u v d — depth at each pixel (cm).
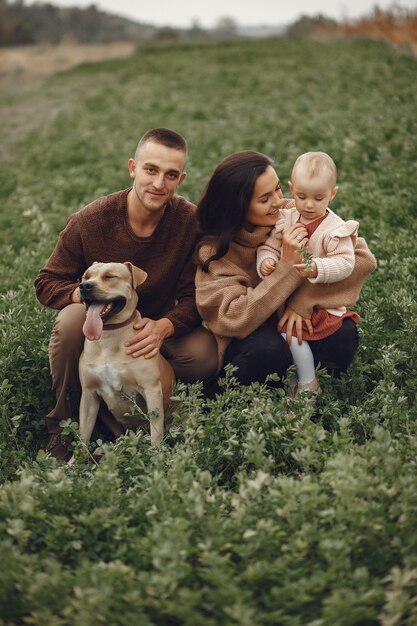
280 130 1123
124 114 1570
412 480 307
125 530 304
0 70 3456
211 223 435
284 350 425
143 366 425
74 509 325
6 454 403
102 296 405
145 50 3288
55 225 795
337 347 430
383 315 508
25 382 464
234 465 379
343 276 405
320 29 3172
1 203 975
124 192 446
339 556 276
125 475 361
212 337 464
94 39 8950
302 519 296
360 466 322
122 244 444
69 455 445
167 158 417
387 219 704
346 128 1059
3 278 643
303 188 401
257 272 436
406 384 440
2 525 306
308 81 1666
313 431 358
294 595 268
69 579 277
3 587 277
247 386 432
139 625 259
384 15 2608
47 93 2250
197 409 386
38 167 1162
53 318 532
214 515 310
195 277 451
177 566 269
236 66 2177
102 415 471
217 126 1249
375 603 275
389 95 1291
